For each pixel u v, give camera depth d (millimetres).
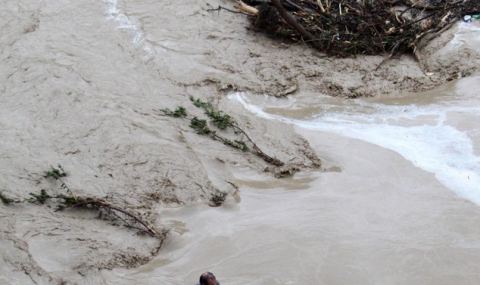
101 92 12891
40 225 9906
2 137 11617
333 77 13695
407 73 13758
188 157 11375
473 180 10977
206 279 7809
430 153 11680
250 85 13414
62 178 10789
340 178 11148
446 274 9156
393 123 12555
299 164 11453
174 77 13477
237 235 9969
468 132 12125
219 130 12188
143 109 12484
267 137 12031
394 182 11016
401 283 9047
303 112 12938
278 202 10656
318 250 9641
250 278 9203
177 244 9867
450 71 13742
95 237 9828
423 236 9859
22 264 9203
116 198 10531
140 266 9516
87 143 11570
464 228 9977
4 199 10258
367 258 9477
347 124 12578
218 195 10703
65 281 9000
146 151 11430
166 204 10586
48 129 11852
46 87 12906
